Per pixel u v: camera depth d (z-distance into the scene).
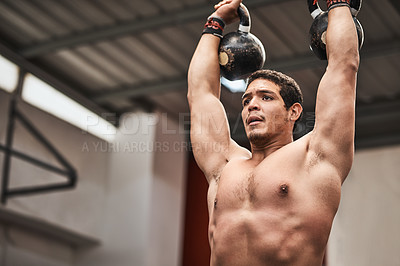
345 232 12.11
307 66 10.90
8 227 11.70
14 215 11.36
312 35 3.39
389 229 11.90
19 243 11.81
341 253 11.90
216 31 3.62
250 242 2.91
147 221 12.38
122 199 12.73
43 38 10.95
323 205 2.91
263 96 3.19
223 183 3.12
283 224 2.88
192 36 10.66
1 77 11.27
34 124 11.83
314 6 3.50
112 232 12.68
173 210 12.93
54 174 12.09
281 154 3.04
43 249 12.27
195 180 13.34
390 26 10.11
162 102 12.82
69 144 12.50
